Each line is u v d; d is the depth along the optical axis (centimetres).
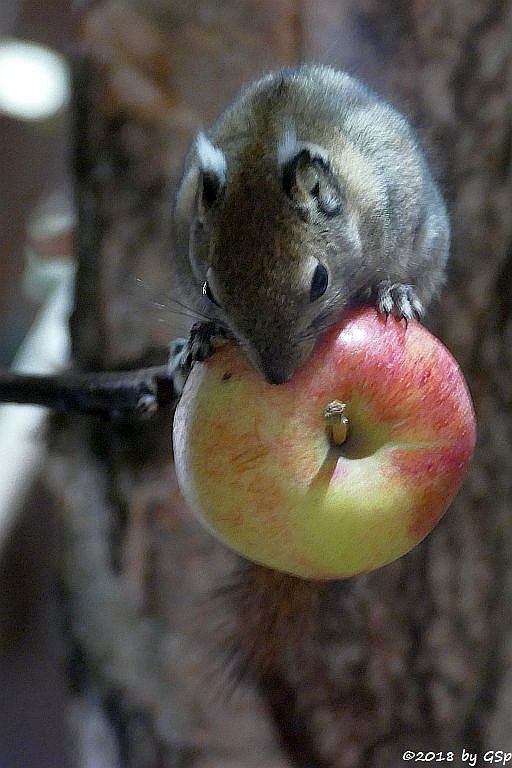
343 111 106
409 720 120
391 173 105
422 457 96
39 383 106
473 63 123
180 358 102
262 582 99
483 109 123
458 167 123
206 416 96
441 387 96
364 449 96
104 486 125
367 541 95
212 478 95
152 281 124
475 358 122
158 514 122
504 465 121
